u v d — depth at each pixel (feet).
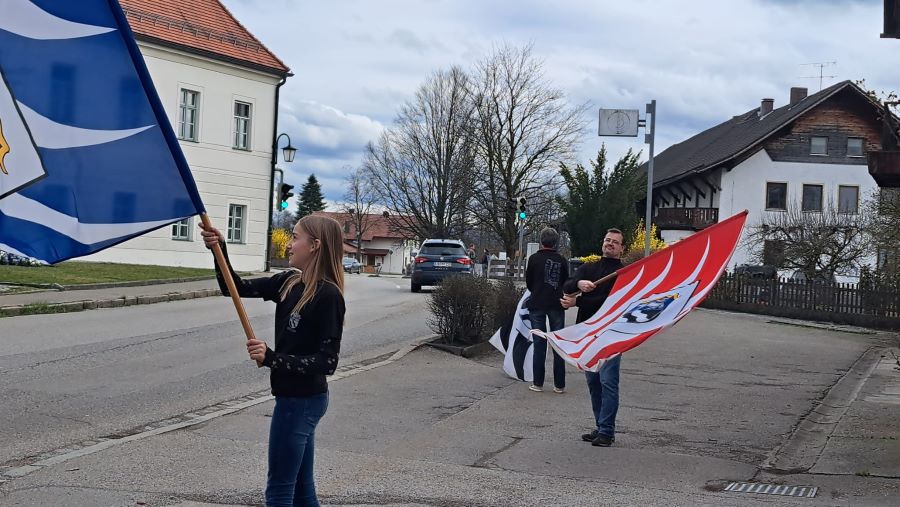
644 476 23.32
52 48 14.14
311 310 14.29
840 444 27.61
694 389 37.83
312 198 350.02
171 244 110.73
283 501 14.32
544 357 35.96
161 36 107.96
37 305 58.08
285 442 14.23
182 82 110.83
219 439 25.84
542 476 22.97
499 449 25.91
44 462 22.88
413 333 54.08
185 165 14.39
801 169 162.71
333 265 14.60
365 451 25.23
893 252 68.13
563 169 142.10
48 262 14.12
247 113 120.47
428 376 38.65
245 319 13.99
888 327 73.20
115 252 104.27
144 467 22.63
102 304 63.62
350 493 20.97
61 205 14.19
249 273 114.62
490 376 39.22
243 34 122.52
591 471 23.68
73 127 14.20
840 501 21.03
